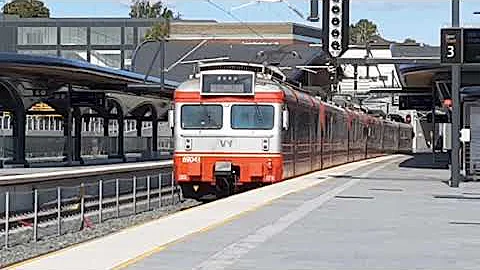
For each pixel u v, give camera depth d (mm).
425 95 125562
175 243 29906
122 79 118312
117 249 28531
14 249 40250
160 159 153500
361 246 29562
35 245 41719
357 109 120438
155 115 152500
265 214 40438
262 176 60344
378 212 42031
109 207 56281
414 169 93188
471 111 71312
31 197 44750
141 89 126375
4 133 147625
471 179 70812
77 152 127375
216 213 40750
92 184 53469
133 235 32281
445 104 91562
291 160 65875
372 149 131125
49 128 168500
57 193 47312
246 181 60531
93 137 142500
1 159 113188
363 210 43031
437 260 26516
